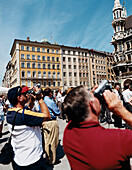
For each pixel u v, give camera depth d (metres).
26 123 1.68
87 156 0.82
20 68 38.22
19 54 38.50
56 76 43.41
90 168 0.81
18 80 37.75
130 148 0.76
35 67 40.41
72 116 0.96
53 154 3.25
